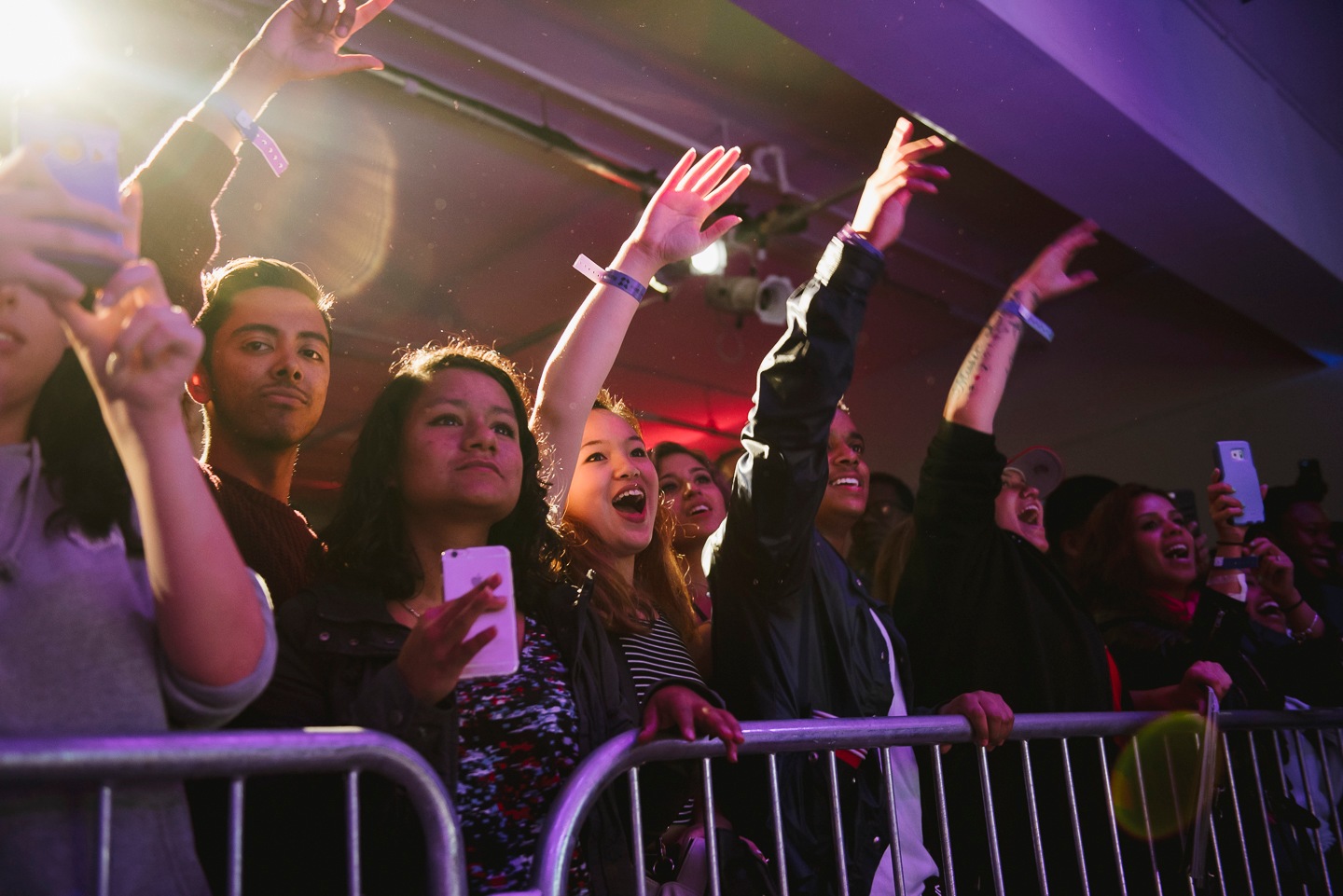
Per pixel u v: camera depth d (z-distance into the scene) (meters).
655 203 1.93
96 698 0.92
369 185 5.66
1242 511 2.31
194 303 1.50
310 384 1.79
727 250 6.36
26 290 0.96
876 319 7.96
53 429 1.01
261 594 1.04
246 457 1.78
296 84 4.87
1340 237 5.90
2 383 0.95
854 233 1.83
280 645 1.26
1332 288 5.91
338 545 1.41
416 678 1.08
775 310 6.36
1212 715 1.99
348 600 1.31
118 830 0.92
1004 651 2.06
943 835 1.57
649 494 1.98
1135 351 7.88
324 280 6.42
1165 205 5.07
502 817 1.26
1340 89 5.89
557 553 1.60
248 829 1.17
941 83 4.11
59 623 0.93
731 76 5.23
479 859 1.24
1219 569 2.32
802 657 1.77
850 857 1.59
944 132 4.44
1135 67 4.63
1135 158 4.70
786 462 1.72
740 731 1.31
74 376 1.02
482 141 5.45
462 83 5.06
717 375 8.53
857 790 1.64
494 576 1.08
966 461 2.13
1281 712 2.22
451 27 4.72
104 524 1.00
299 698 1.24
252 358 1.76
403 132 5.30
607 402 2.11
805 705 1.73
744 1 3.65
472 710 1.29
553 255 6.54
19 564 0.93
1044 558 2.22
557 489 1.74
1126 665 2.38
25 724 0.88
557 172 5.78
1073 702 2.04
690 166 1.99
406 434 1.46
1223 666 2.28
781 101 5.44
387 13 4.58
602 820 1.34
